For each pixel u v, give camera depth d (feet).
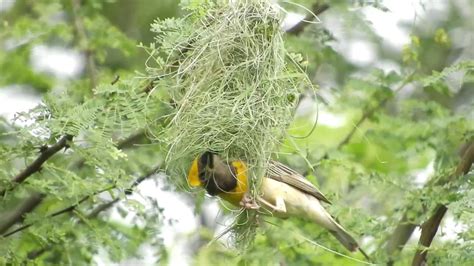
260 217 34.68
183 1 33.35
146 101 32.19
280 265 42.22
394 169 46.96
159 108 33.24
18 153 33.47
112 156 32.01
